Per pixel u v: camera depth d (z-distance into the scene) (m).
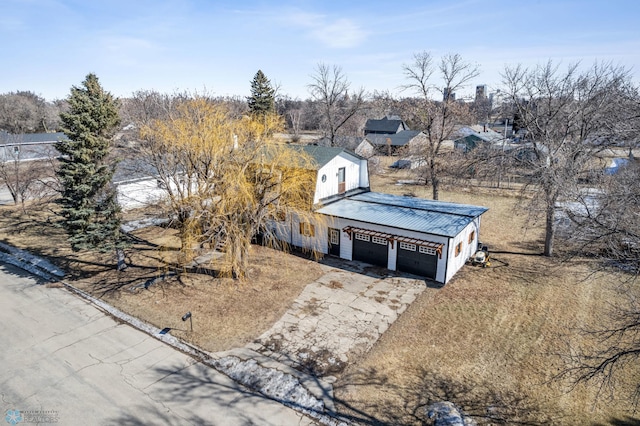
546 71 25.30
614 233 10.23
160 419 10.02
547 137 18.08
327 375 11.54
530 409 10.14
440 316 14.59
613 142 15.52
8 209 29.47
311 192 20.28
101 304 15.86
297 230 21.53
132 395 10.88
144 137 19.97
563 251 20.28
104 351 12.88
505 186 36.28
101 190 17.23
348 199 22.39
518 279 17.58
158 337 13.62
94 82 17.03
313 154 21.72
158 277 17.94
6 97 74.31
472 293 16.33
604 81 18.33
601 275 16.78
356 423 9.84
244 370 11.82
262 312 14.96
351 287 16.97
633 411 9.97
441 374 11.51
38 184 29.61
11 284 17.67
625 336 12.84
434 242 17.19
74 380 11.48
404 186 37.53
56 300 16.23
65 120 16.67
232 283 17.30
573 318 14.30
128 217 26.72
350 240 19.75
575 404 10.27
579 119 17.88
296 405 10.48
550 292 16.33
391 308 15.20
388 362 12.06
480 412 10.07
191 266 19.06
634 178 11.48
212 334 13.66
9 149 38.72
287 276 18.03
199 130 16.39
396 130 64.94
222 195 15.85
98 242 17.47
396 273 18.38
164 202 18.80
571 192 12.59
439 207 20.77
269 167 17.11
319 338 13.30
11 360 12.39
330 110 44.47
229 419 10.03
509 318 14.39
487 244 22.11
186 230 16.92
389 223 18.38
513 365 11.81
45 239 23.30
